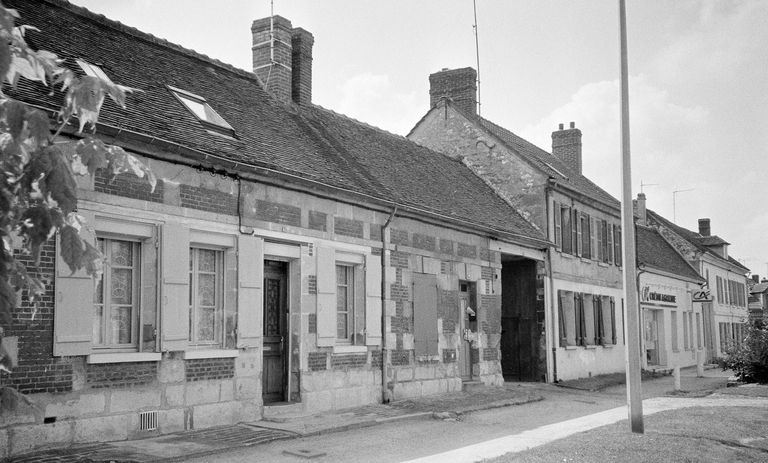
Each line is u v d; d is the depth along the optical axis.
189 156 10.73
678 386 20.88
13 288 3.48
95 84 3.44
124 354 9.68
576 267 25.28
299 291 12.98
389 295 15.36
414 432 11.87
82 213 9.32
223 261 11.62
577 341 25.08
